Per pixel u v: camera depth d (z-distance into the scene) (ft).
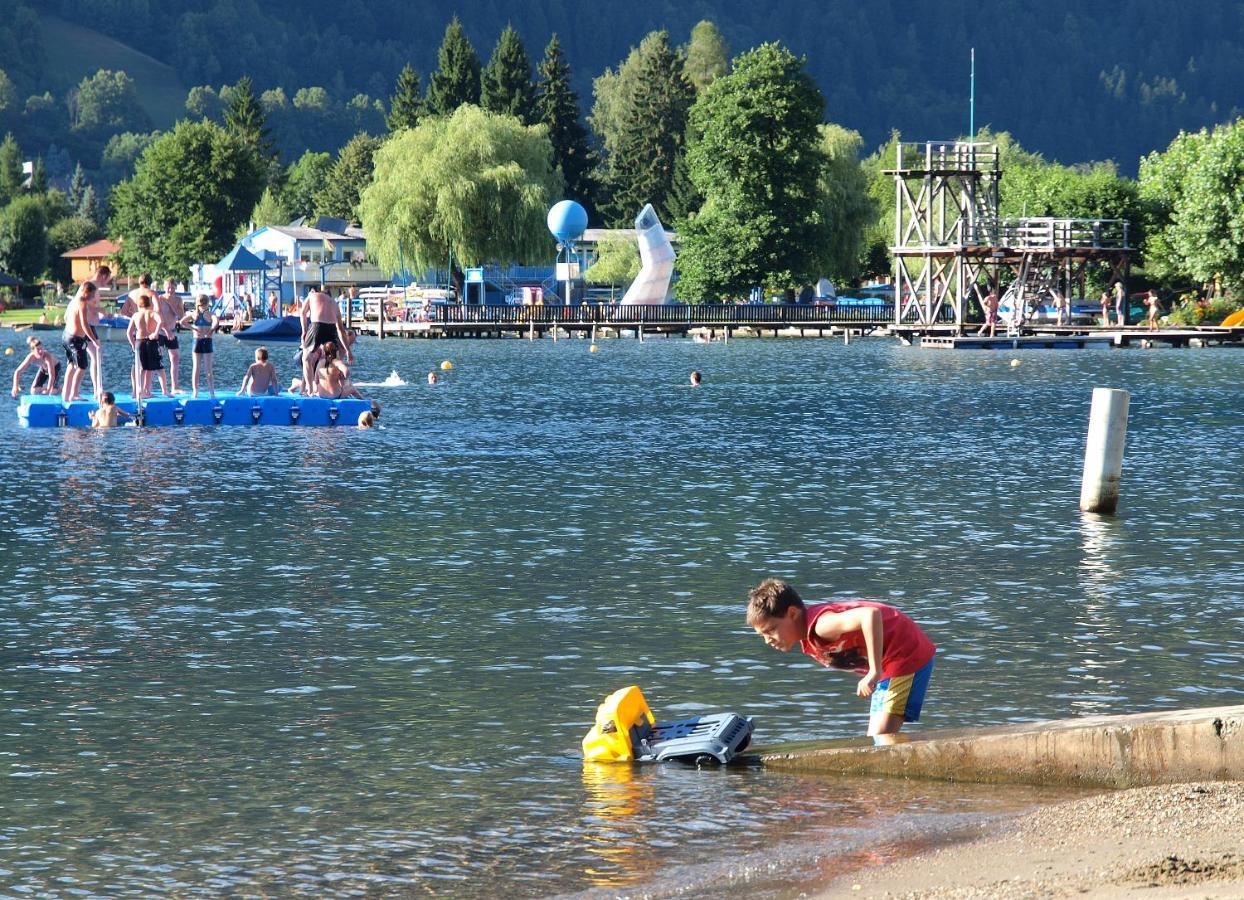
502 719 47.93
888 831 36.88
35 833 37.78
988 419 158.51
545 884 34.14
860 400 184.96
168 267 623.36
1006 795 39.83
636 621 61.98
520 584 69.82
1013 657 55.62
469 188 411.13
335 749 44.70
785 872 34.22
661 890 33.47
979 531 85.05
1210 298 390.63
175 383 155.94
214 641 58.39
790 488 103.60
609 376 232.53
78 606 64.75
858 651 42.11
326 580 70.74
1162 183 384.27
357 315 449.06
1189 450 128.88
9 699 50.16
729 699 50.29
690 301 416.26
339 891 34.01
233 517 89.61
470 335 408.87
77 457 119.14
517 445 131.64
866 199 448.24
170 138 625.41
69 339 144.25
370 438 136.67
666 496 99.35
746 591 68.13
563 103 618.44
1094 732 40.40
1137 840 34.01
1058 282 364.58
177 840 37.29
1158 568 73.67
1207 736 39.37
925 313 356.38
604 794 40.40
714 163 403.75
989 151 348.38
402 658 55.83
